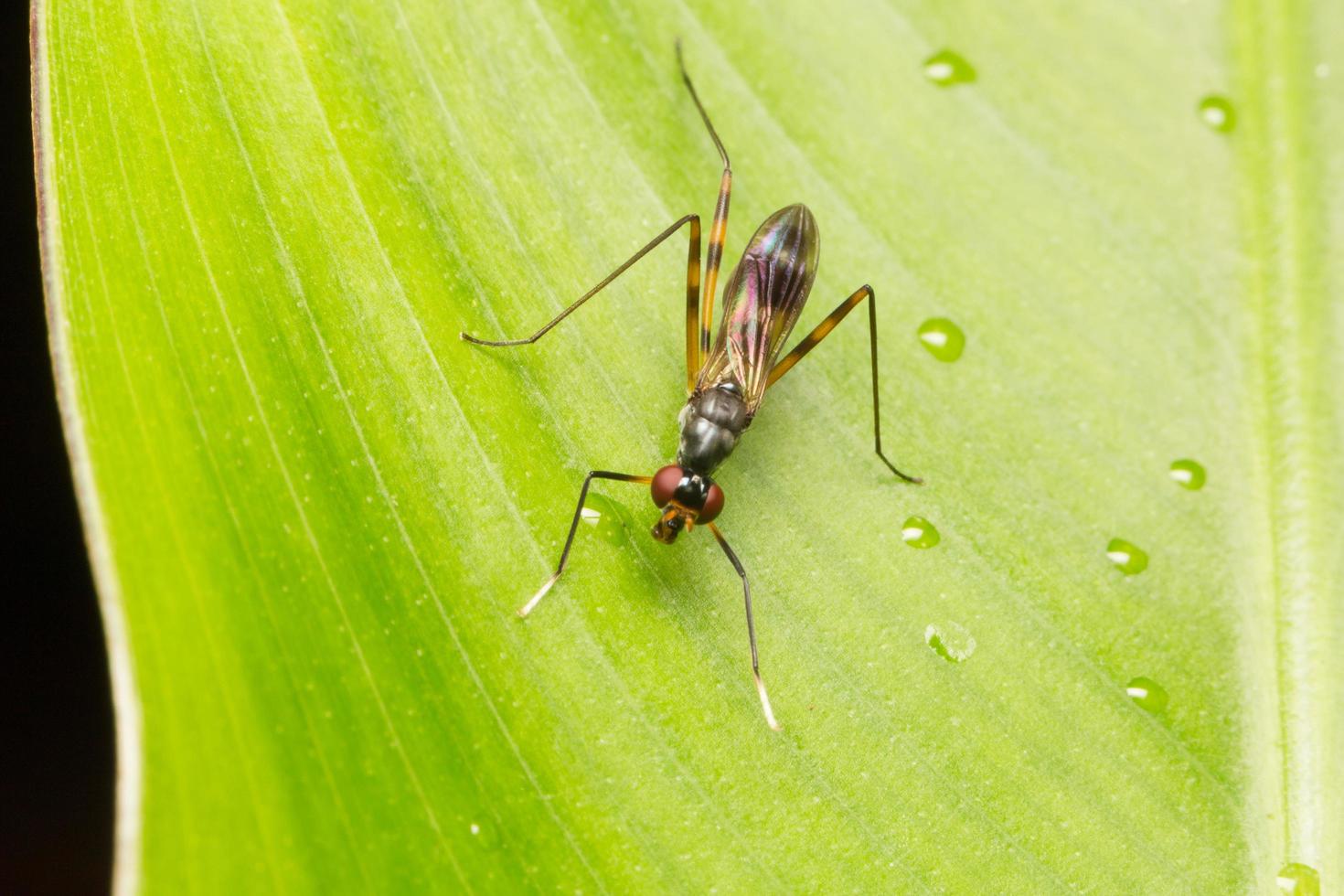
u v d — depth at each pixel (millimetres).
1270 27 153
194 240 143
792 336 150
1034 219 152
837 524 147
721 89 152
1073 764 145
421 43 148
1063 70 153
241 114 145
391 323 145
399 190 147
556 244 148
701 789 143
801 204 151
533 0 150
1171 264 151
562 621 144
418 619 142
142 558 139
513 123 149
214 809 138
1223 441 149
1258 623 147
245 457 142
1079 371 150
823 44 153
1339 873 144
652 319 148
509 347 146
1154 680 146
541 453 146
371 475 143
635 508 146
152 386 141
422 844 140
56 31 143
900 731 145
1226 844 144
